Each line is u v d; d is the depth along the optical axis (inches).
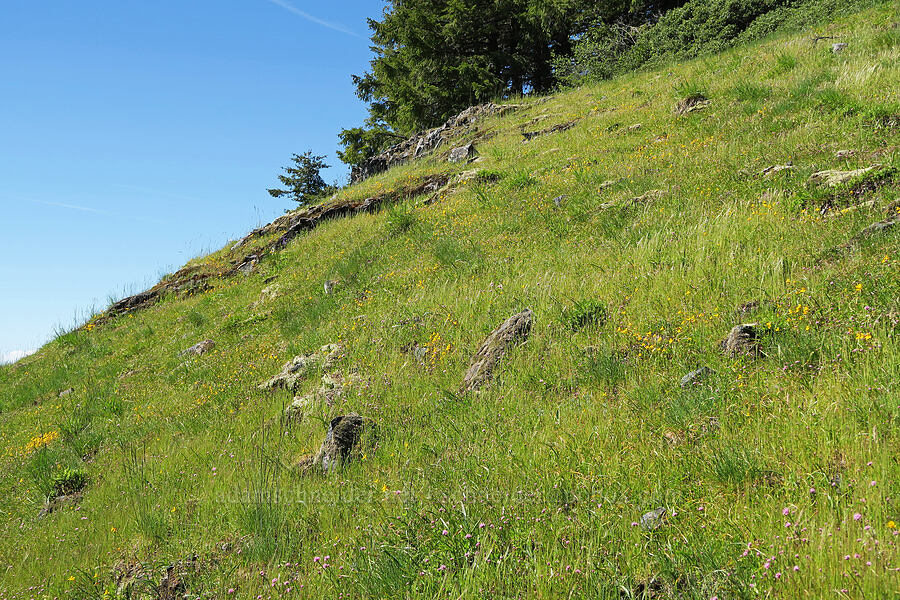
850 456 139.6
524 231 442.0
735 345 202.1
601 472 169.3
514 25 1471.5
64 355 658.2
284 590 169.3
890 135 340.2
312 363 352.2
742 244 282.5
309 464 245.4
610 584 126.2
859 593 105.3
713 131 490.9
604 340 250.4
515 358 264.2
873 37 585.3
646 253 312.0
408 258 492.4
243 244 871.1
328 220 779.4
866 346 173.3
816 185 307.0
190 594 180.1
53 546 246.4
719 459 152.6
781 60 597.6
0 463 382.3
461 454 210.2
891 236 225.8
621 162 511.5
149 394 433.4
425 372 296.2
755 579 113.9
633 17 1384.1
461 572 143.2
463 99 1391.5
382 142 1493.6
